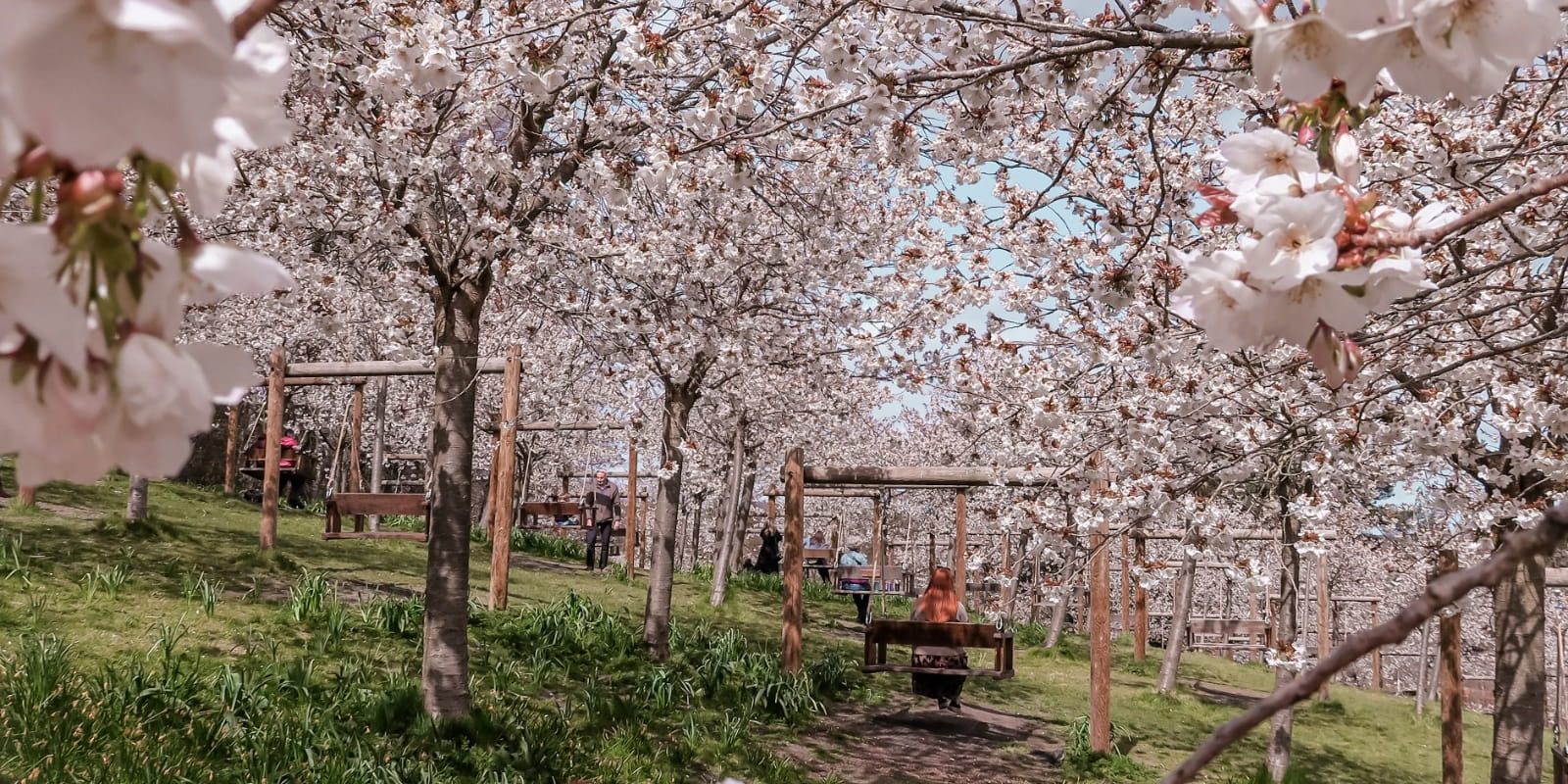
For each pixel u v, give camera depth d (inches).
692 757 292.7
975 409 313.3
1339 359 54.0
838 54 195.6
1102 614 367.6
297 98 263.6
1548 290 162.6
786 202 323.0
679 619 510.9
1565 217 191.2
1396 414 242.4
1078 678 556.7
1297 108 59.7
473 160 263.1
